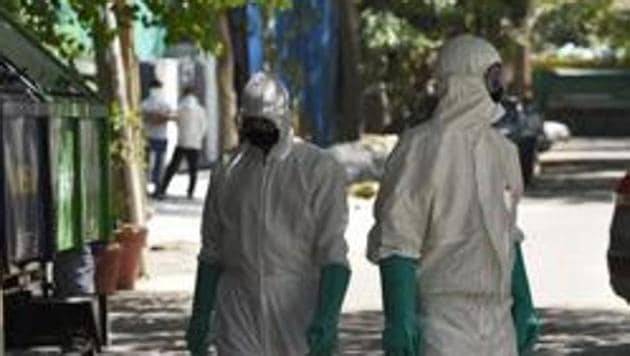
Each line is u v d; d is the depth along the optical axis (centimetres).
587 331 2634
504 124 6362
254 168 1259
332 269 1235
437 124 1047
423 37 7562
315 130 6562
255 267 1250
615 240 2377
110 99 3378
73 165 1958
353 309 2898
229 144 5053
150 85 5934
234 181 1265
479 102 1047
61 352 2172
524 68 9319
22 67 1936
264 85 1259
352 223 4706
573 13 11206
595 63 13212
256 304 1250
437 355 1034
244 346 1252
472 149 1041
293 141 1264
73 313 2050
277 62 5578
